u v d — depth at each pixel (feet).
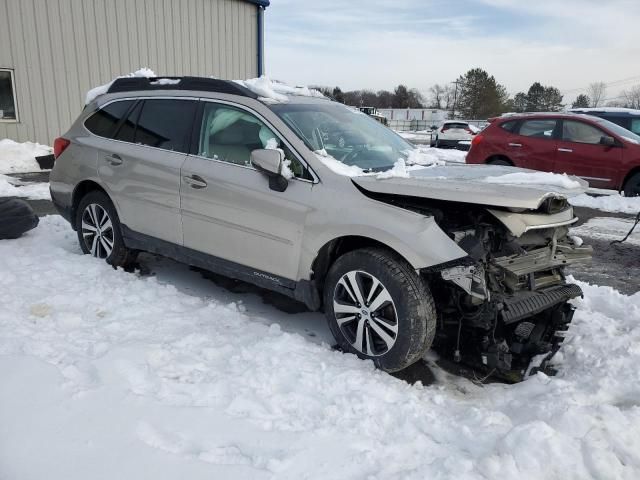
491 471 7.61
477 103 245.04
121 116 16.07
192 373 10.04
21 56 42.63
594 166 32.55
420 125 210.38
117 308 12.96
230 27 56.39
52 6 43.57
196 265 14.23
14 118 43.29
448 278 10.13
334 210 11.27
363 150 13.35
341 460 7.79
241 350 11.02
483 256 10.19
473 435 8.64
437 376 11.44
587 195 34.40
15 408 8.34
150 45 49.88
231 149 13.26
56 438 7.73
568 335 12.89
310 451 7.92
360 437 8.42
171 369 10.09
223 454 7.64
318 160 11.90
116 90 16.63
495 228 10.68
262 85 13.83
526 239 11.27
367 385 10.02
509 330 11.80
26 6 42.24
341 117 14.39
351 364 11.07
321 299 12.34
